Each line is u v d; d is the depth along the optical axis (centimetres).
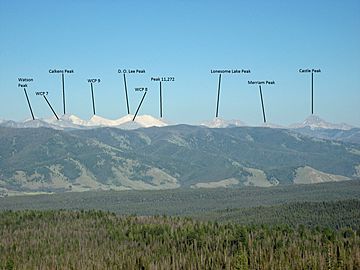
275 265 15438
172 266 16212
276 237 18275
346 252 15425
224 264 16112
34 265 15788
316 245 16962
